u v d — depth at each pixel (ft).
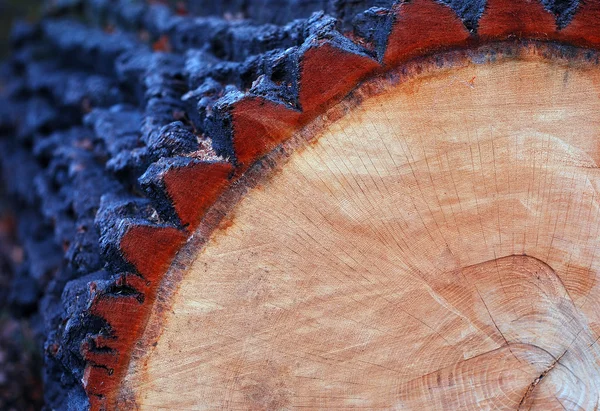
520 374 2.71
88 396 2.64
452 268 2.67
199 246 2.64
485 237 2.67
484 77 2.64
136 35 4.11
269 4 3.35
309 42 2.64
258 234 2.64
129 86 3.53
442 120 2.64
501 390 2.71
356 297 2.66
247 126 2.61
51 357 2.91
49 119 4.15
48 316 3.12
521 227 2.67
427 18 2.62
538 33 2.65
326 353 2.67
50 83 4.29
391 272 2.66
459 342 2.69
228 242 2.64
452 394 2.71
